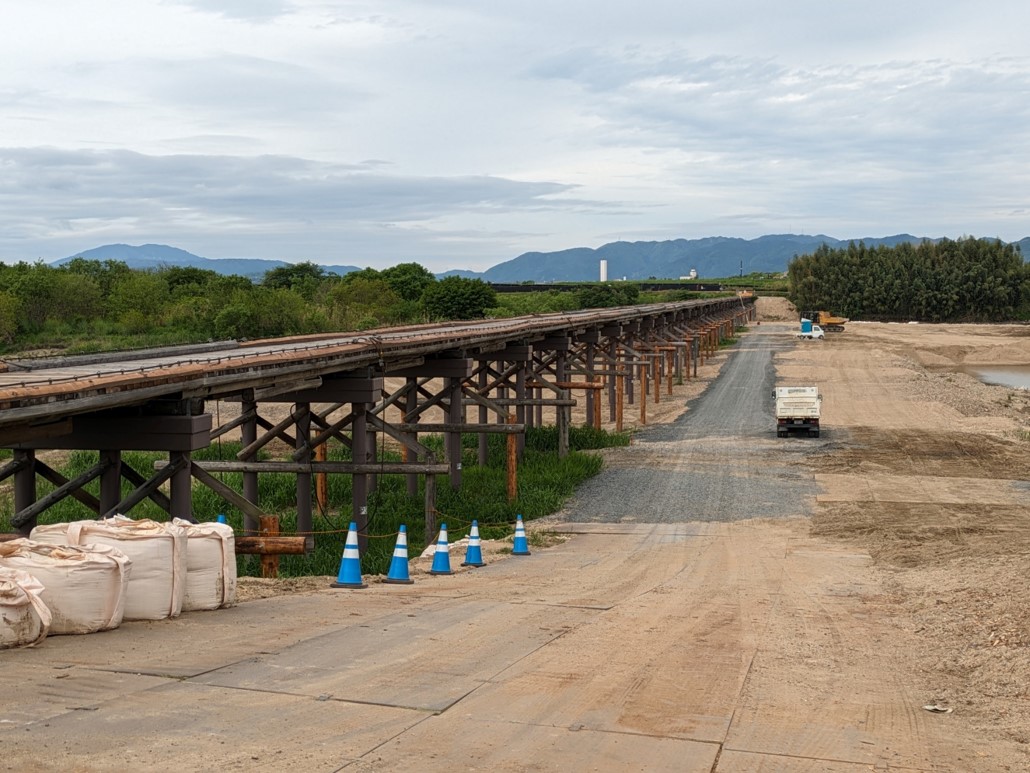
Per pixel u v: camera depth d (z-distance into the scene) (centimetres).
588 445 4041
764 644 1155
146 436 1563
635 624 1262
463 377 3005
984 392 6406
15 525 1511
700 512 2753
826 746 755
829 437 4294
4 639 936
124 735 704
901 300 15388
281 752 685
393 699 835
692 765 698
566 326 4222
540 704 841
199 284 8331
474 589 1555
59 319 6731
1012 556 1820
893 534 2348
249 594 1400
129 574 1095
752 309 15750
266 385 1905
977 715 857
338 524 2550
